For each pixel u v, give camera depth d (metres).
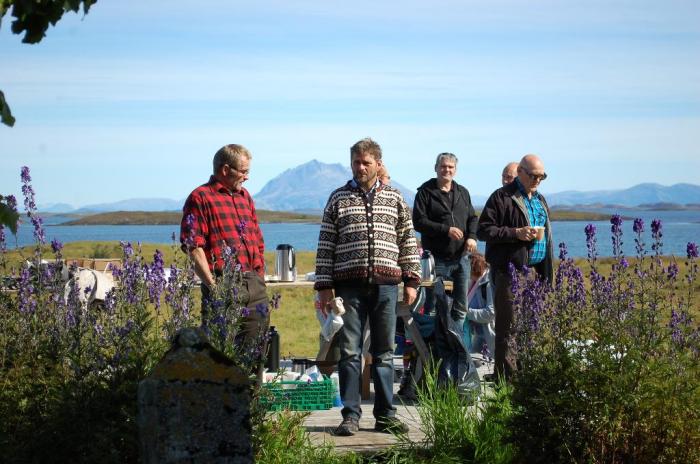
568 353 6.07
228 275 6.34
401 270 7.94
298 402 8.52
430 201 10.79
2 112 3.43
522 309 6.66
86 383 5.67
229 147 7.55
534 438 6.05
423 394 7.60
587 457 5.86
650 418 5.81
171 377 3.91
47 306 6.49
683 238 163.88
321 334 9.73
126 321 6.11
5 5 3.76
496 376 9.14
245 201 7.68
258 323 7.32
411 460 6.69
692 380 5.89
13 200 5.70
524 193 9.46
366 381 9.60
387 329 7.70
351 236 7.70
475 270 11.25
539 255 9.38
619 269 6.38
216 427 3.92
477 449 6.63
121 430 5.45
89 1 4.06
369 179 7.82
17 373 5.92
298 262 49.94
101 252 37.34
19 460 5.34
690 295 6.27
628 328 6.13
